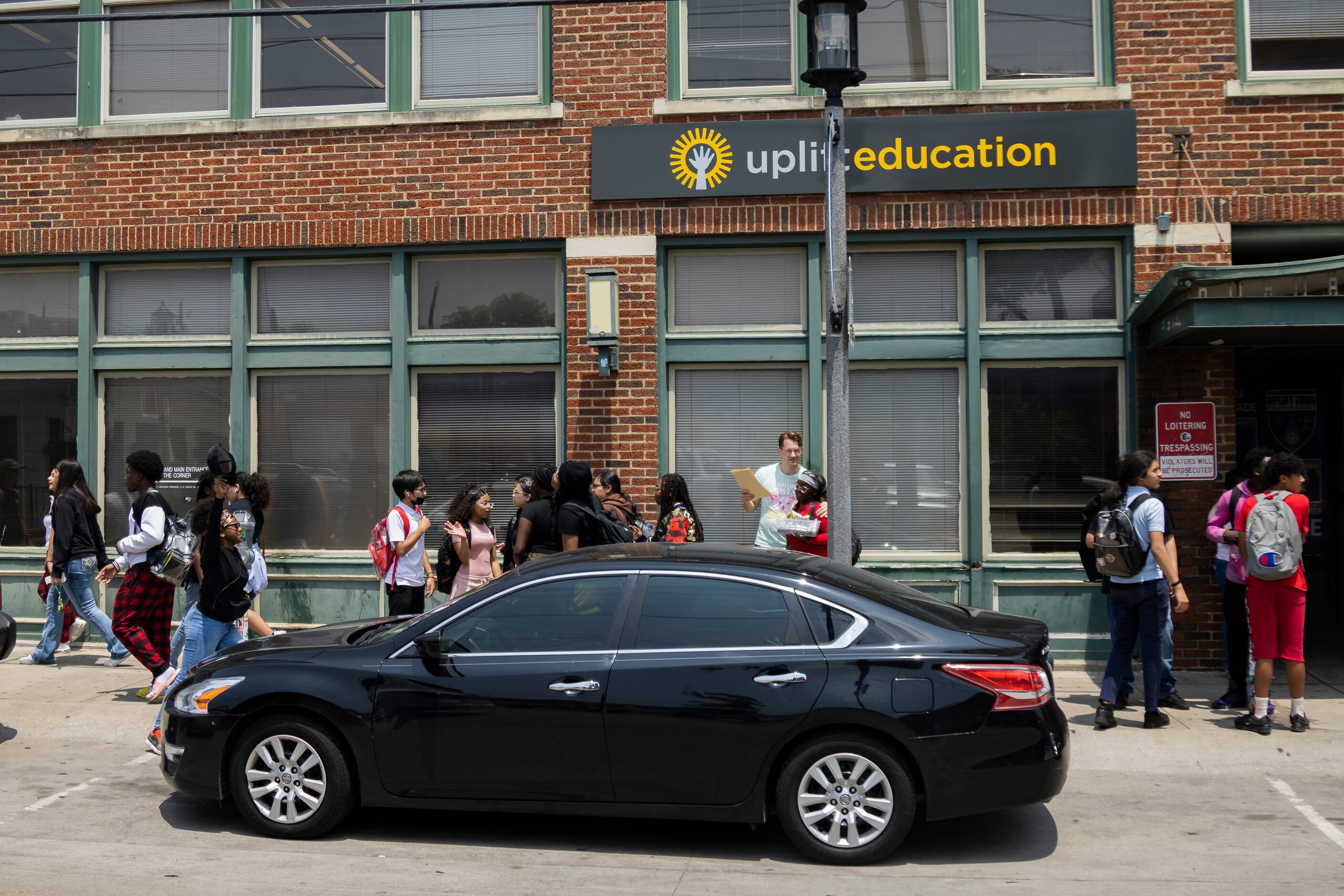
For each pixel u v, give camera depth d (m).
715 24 9.95
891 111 9.62
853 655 5.25
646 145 9.79
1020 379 9.64
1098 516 7.77
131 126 10.41
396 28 10.27
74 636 10.26
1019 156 9.45
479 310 10.19
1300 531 7.39
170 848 5.49
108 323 10.62
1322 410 11.12
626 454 9.77
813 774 5.24
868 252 9.80
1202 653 9.27
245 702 5.61
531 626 5.53
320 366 10.27
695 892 4.93
